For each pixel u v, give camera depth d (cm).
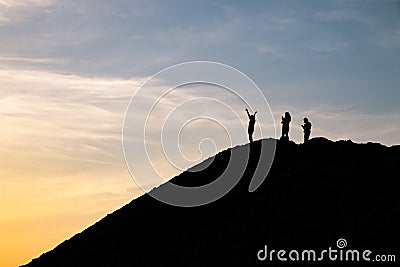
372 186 5566
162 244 5703
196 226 5809
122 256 5738
